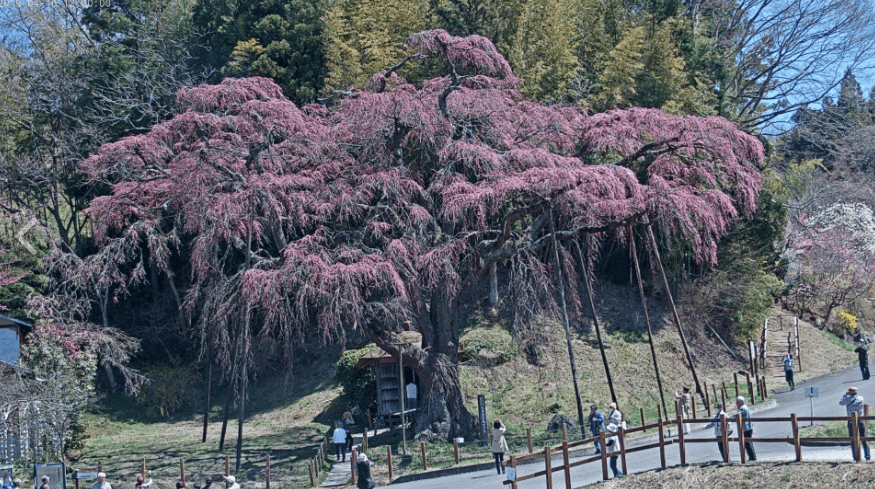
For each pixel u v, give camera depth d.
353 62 35.75
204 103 26.89
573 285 27.55
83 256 42.22
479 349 34.62
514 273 26.95
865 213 49.69
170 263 41.59
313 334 39.81
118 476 25.14
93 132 38.19
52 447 26.64
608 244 40.91
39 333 29.16
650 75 37.97
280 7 40.06
